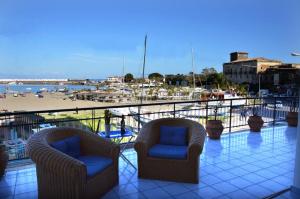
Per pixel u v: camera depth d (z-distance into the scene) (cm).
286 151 474
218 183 335
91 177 269
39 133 296
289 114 695
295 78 3591
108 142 320
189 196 300
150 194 304
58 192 258
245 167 392
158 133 389
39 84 7119
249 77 4516
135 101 3256
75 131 333
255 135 595
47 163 252
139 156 342
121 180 340
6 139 421
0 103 3075
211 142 531
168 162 335
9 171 359
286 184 335
